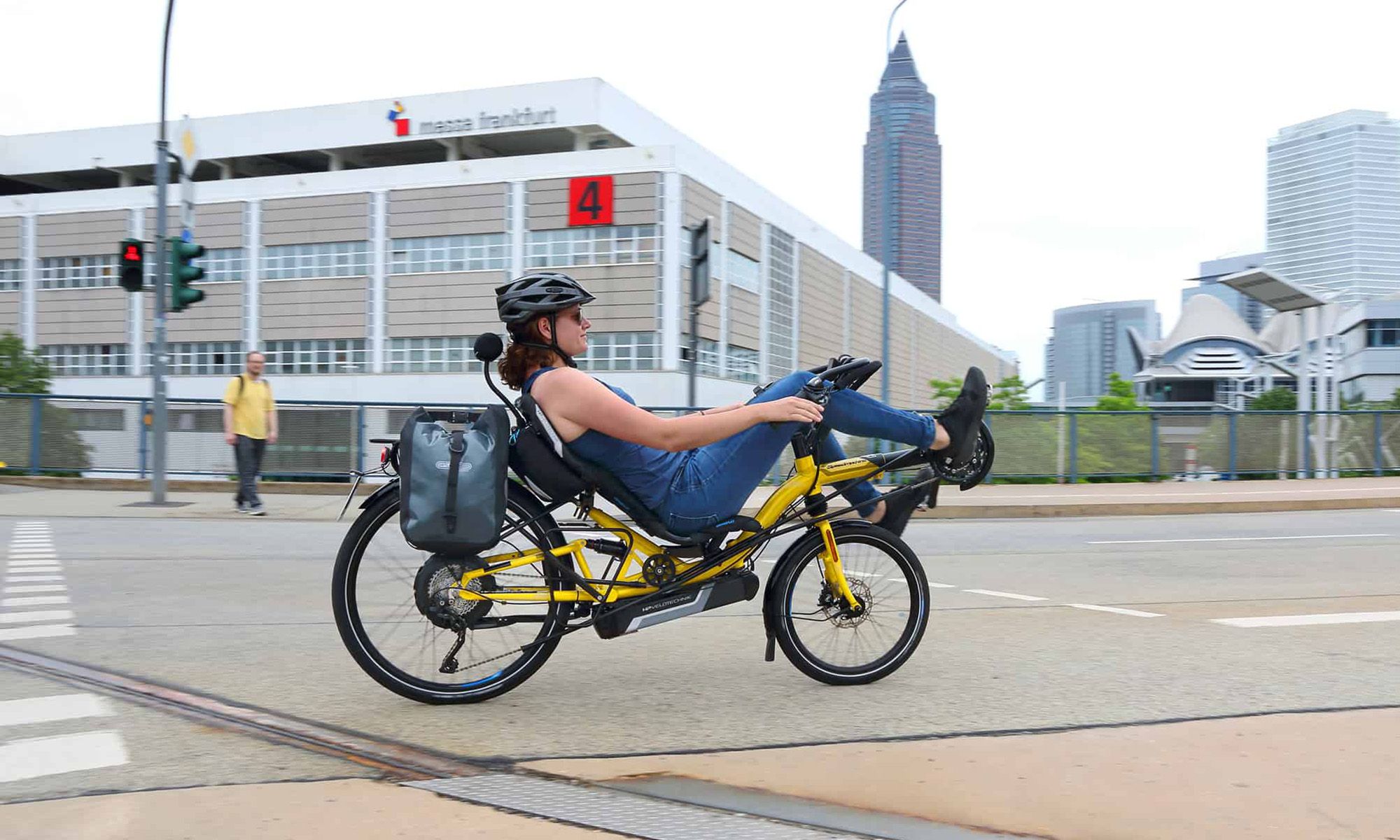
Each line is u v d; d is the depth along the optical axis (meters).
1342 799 2.65
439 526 3.25
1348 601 5.97
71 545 8.34
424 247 49.41
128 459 15.03
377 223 49.91
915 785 2.73
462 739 3.15
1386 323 71.31
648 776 2.80
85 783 2.70
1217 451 18.14
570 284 3.47
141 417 15.04
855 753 3.02
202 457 15.04
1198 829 2.45
